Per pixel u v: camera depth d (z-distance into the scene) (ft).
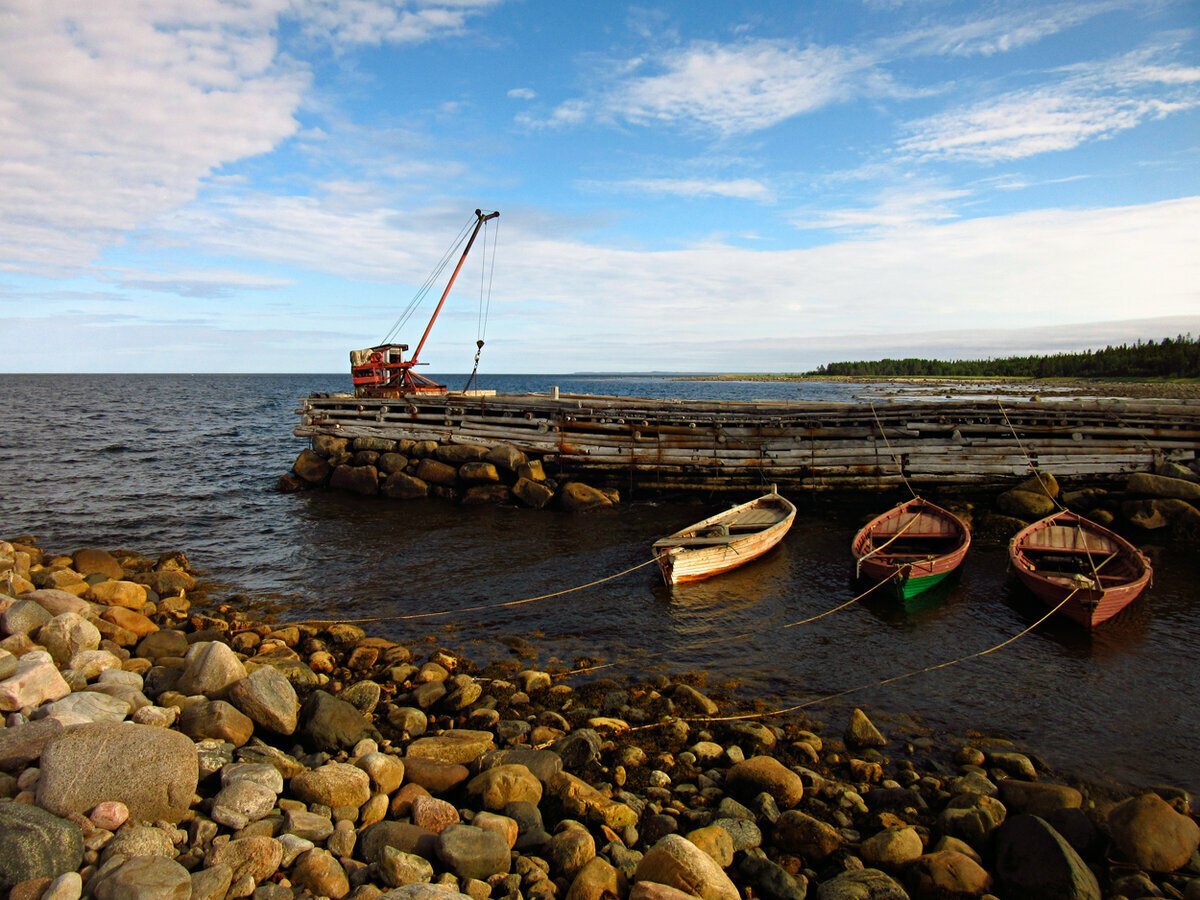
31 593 38.52
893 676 38.06
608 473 82.38
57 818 18.75
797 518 73.20
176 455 126.93
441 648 41.93
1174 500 63.57
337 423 91.76
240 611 48.75
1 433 156.25
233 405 281.13
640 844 22.95
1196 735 31.89
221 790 22.22
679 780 27.40
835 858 22.62
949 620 46.21
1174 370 450.30
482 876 20.39
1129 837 23.02
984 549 61.67
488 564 59.41
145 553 64.18
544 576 56.13
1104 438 71.31
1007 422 73.77
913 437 75.10
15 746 21.99
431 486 84.43
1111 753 30.35
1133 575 47.60
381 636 44.06
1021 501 67.41
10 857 17.30
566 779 25.27
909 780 27.53
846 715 33.65
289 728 28.53
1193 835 23.02
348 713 29.30
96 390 418.72
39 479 99.91
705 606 49.26
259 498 86.94
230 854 19.25
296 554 63.31
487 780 24.66
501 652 41.37
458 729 30.89
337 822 22.52
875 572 50.42
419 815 22.68
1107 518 65.10
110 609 40.09
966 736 31.73
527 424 84.79
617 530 70.13
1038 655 40.70
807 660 40.22
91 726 22.00
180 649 37.24
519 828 22.85
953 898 20.84
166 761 21.42
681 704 33.78
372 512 78.48
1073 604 43.78
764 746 29.99
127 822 20.24
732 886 19.99
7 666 27.09
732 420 79.00
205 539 68.80
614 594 51.80
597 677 37.88
